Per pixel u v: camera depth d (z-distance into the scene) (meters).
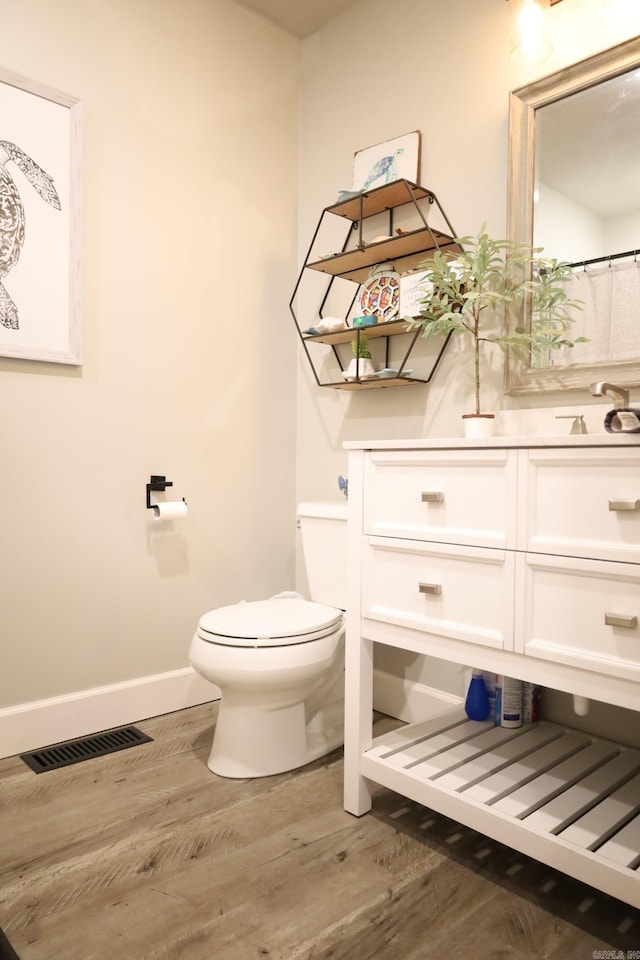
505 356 1.87
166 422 2.26
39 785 1.73
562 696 1.82
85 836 1.49
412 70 2.21
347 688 1.62
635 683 1.13
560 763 1.57
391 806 1.65
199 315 2.35
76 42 2.02
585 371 1.71
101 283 2.09
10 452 1.90
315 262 2.29
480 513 1.35
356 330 2.17
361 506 1.59
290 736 1.83
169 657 2.28
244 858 1.41
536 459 1.25
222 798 1.67
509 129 1.87
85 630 2.06
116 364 2.12
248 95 2.48
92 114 2.06
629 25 1.67
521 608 1.28
